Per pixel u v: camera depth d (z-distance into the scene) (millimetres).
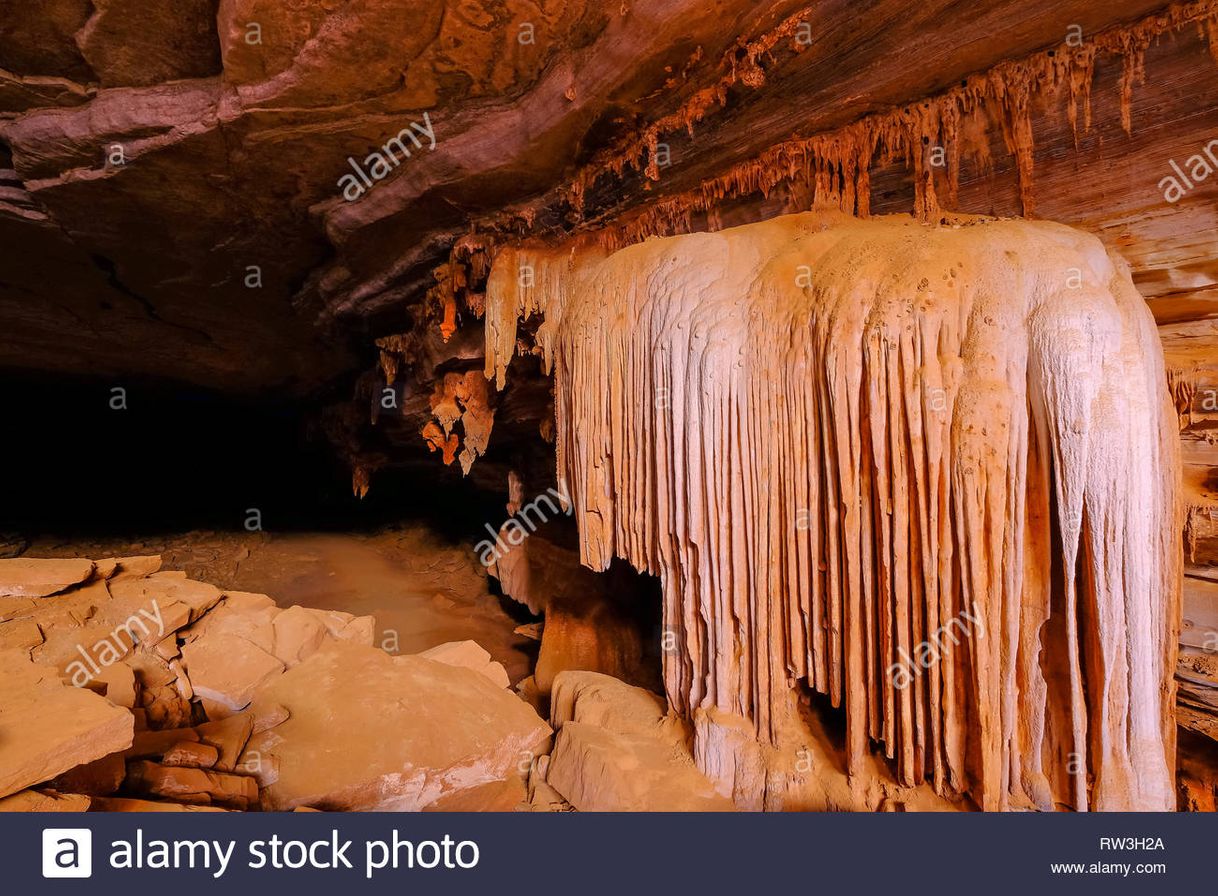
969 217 3635
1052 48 3254
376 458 13219
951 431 2793
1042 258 2838
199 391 12961
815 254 3619
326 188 5805
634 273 4191
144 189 5801
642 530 4184
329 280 7582
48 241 6793
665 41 3818
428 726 3738
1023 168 3455
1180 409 3154
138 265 7379
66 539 13047
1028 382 2729
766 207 4574
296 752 3428
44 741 2223
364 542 15016
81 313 8711
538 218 5672
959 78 3561
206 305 8578
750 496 3545
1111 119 3172
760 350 3480
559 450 4910
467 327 7297
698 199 4863
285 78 4383
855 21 3439
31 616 3867
